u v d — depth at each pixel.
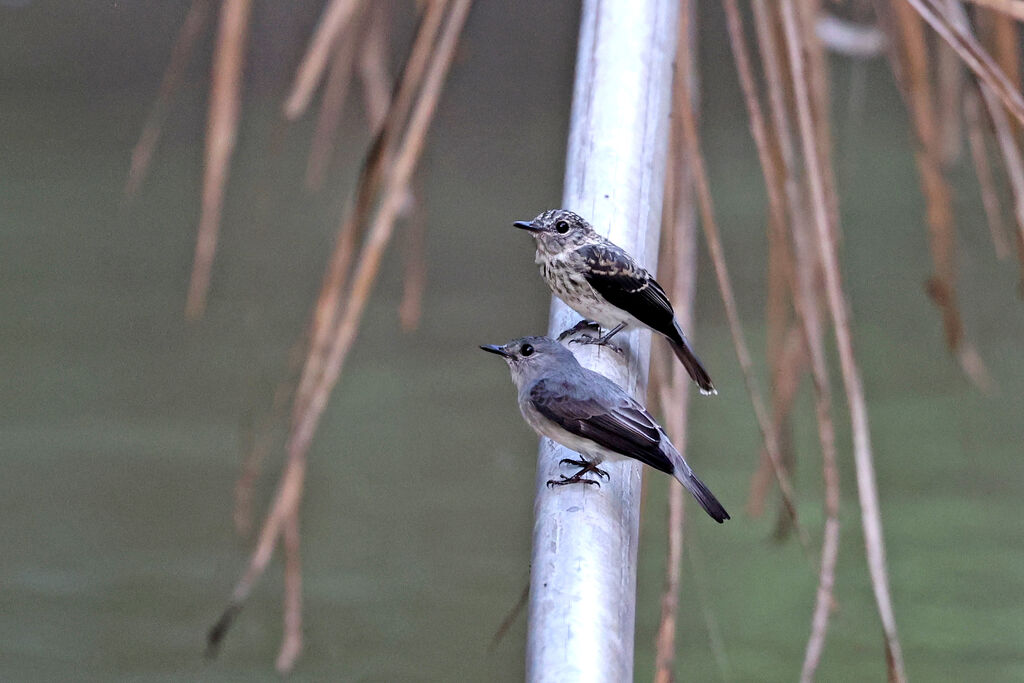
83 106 29.31
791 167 7.13
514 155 29.03
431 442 16.91
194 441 16.39
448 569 13.56
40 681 11.09
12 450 15.98
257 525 14.24
